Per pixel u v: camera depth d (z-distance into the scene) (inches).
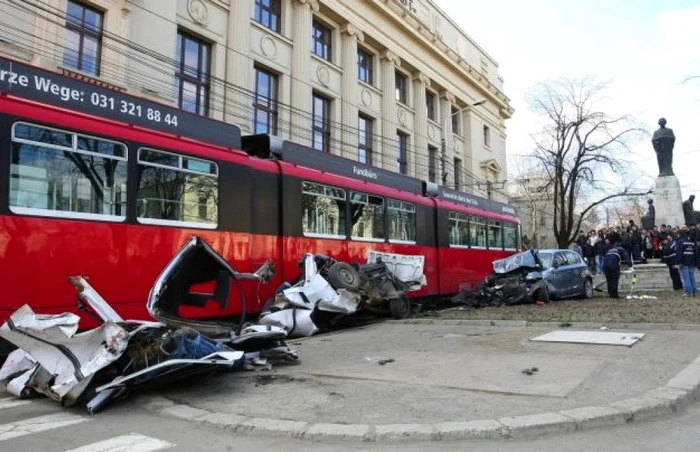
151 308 284.2
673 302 618.5
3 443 191.2
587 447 178.2
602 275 1088.8
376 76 1384.1
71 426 212.4
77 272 318.3
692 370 265.6
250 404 233.3
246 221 434.9
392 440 188.1
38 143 309.0
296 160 508.1
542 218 2709.2
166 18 799.7
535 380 255.9
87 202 328.8
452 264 743.1
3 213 289.9
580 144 1526.8
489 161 1932.8
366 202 584.1
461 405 219.9
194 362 248.2
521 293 668.1
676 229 933.2
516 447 179.8
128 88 730.8
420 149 1518.2
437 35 1615.4
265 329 322.7
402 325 504.7
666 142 1128.2
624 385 241.6
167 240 371.2
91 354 246.8
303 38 1106.1
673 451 173.8
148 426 211.8
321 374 288.0
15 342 251.6
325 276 491.2
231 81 927.7
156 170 371.2
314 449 183.3
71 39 684.1
